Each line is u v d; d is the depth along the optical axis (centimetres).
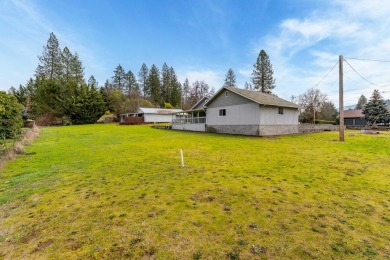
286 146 1264
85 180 635
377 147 1163
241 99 2050
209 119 2423
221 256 278
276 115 2084
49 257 288
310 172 675
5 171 758
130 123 4012
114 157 981
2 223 389
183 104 7062
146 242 314
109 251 295
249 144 1370
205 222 368
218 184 567
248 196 480
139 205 446
